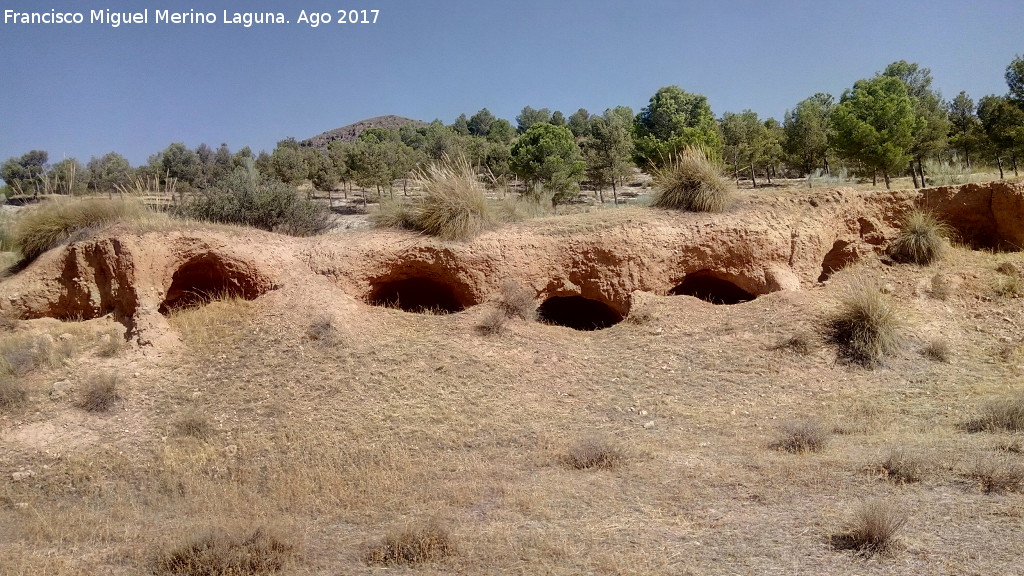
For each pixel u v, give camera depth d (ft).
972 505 18.01
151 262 31.86
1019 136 62.23
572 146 106.11
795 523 17.33
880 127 65.72
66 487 22.66
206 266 34.32
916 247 39.60
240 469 23.21
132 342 30.53
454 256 35.37
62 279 32.68
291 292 33.65
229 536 16.75
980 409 26.48
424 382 29.27
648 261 36.86
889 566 14.90
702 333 34.35
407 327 33.58
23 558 16.85
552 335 34.42
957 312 36.14
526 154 104.68
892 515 16.58
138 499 21.65
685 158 41.29
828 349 32.50
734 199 40.40
